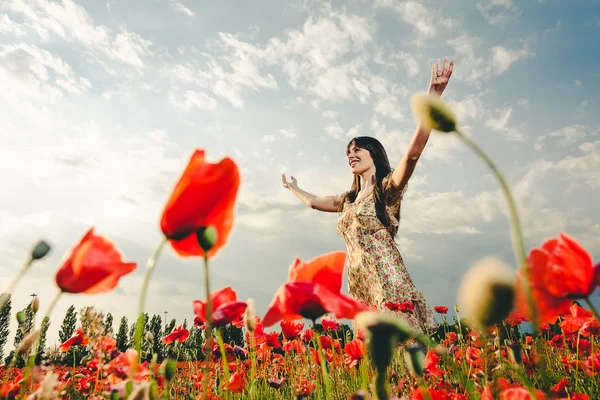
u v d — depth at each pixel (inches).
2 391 52.7
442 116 32.9
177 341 129.5
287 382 135.0
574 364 120.4
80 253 46.2
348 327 143.9
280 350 166.7
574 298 37.1
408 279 149.6
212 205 41.5
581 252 36.5
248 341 112.9
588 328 103.1
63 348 83.9
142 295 44.7
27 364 62.6
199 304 61.8
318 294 42.7
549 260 37.4
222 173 41.3
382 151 182.2
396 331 31.9
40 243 48.5
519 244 28.8
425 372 86.4
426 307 144.9
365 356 59.0
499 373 63.4
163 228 41.4
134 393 41.3
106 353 68.2
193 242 43.0
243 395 111.6
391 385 91.2
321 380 111.4
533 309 28.0
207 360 41.7
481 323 27.8
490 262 28.4
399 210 161.8
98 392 70.7
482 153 32.8
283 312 47.1
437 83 104.7
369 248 154.3
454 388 88.8
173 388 119.6
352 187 197.0
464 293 28.5
